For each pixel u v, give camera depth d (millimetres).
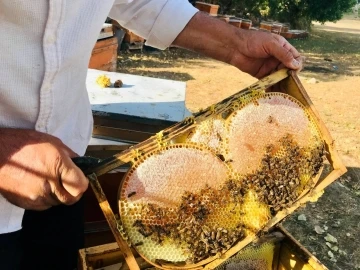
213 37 764
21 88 552
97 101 1060
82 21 561
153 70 3564
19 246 697
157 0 755
